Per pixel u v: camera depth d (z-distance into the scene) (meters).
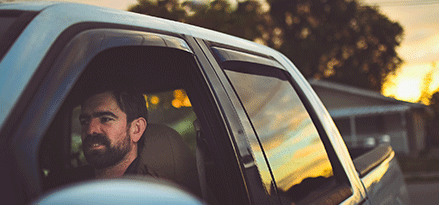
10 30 0.84
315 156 1.63
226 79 1.34
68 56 0.83
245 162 1.21
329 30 43.72
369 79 46.53
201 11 23.59
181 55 1.26
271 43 41.00
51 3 0.97
